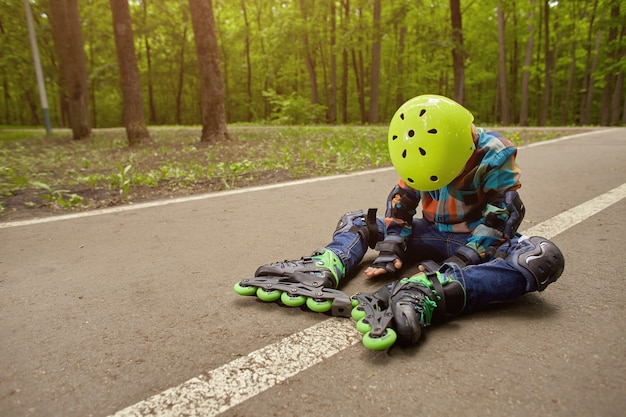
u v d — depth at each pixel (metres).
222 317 1.77
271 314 1.78
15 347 1.57
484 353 1.43
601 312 1.68
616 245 2.45
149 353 1.50
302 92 33.56
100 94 37.31
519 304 1.79
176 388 1.29
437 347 1.48
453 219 2.03
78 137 13.84
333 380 1.31
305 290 1.75
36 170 6.88
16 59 18.23
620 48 19.52
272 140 10.45
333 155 7.39
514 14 23.23
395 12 17.84
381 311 1.54
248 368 1.39
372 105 21.77
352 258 2.07
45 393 1.29
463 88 15.45
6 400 1.26
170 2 27.56
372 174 5.51
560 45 25.19
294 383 1.30
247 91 35.94
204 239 2.94
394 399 1.20
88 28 24.95
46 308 1.91
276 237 2.91
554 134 10.05
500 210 1.80
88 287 2.14
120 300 1.97
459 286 1.62
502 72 21.00
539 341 1.49
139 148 9.83
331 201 4.00
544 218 3.09
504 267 1.68
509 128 13.12
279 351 1.49
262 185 5.04
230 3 30.22
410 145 1.75
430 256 2.21
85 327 1.71
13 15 17.73
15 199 4.65
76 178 6.02
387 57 29.44
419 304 1.53
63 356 1.50
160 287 2.12
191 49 31.22
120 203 4.38
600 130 11.20
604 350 1.41
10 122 40.44
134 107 10.68
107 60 30.80
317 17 21.55
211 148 9.01
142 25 27.94
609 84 21.36
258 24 30.42
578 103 30.30
